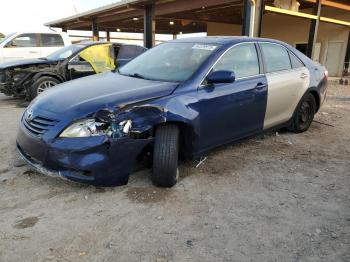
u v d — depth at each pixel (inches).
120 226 115.3
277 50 199.5
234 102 162.9
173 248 104.7
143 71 171.8
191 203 131.3
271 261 100.0
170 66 166.1
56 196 133.9
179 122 140.8
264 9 409.1
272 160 178.7
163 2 534.6
